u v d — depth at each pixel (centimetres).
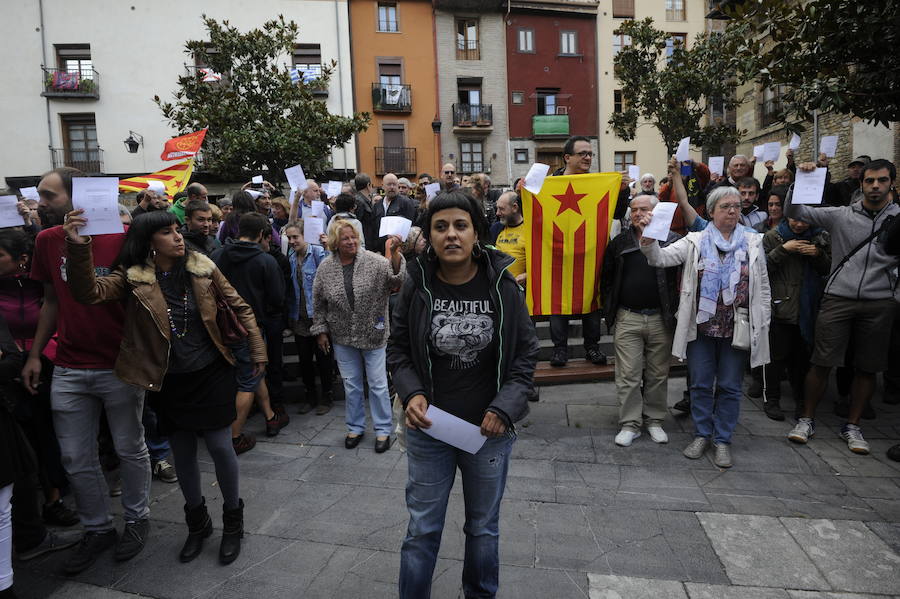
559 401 492
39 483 344
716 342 372
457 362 197
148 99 1850
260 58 1390
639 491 327
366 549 274
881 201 370
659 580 243
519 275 490
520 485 336
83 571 264
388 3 2056
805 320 424
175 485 360
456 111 2114
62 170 273
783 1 419
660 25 2228
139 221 250
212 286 270
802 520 291
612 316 418
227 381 271
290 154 1398
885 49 371
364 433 441
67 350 265
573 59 2222
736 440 402
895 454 361
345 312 402
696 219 408
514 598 232
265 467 379
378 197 728
